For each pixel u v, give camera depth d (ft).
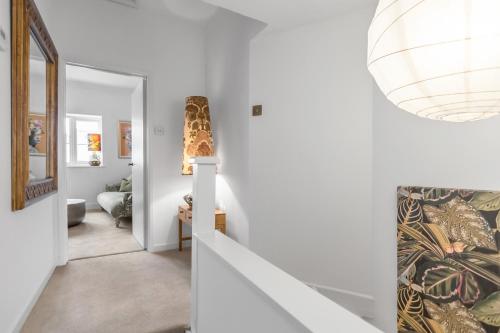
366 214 6.74
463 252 4.86
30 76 5.97
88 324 6.04
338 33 7.04
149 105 10.52
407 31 1.58
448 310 4.97
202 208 4.98
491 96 1.63
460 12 1.40
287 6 6.54
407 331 5.50
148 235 10.73
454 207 4.99
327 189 7.28
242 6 6.56
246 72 8.97
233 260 3.73
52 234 8.53
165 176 10.89
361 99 6.77
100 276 8.44
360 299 6.75
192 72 11.41
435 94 1.72
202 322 4.91
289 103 7.80
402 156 5.82
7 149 4.96
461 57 1.45
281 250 8.00
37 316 6.30
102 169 18.78
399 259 5.66
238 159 9.53
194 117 10.29
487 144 4.78
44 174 6.95
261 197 8.31
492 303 4.54
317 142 7.40
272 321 2.84
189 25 11.32
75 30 9.16
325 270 7.32
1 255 4.77
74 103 17.65
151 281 8.16
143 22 10.37
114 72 10.07
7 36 4.91
